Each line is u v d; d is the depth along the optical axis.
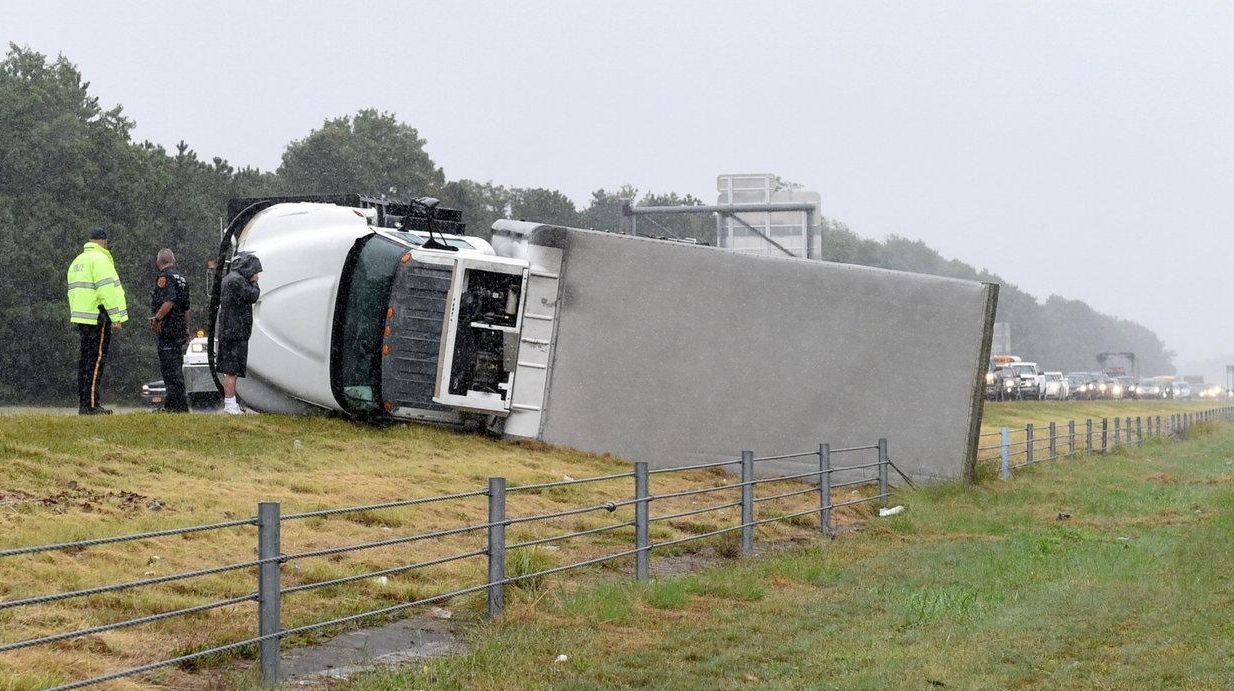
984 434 40.53
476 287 21.80
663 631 11.18
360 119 101.44
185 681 8.94
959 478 22.56
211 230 71.44
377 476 17.55
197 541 12.84
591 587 12.95
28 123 68.62
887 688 8.94
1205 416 61.09
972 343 22.42
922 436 22.53
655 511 18.09
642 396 22.55
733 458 22.48
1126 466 32.09
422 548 14.01
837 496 21.31
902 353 22.56
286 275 21.73
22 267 60.53
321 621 10.81
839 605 12.48
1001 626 11.31
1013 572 14.62
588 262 22.58
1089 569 14.78
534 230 22.30
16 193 66.88
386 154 99.62
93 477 14.97
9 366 60.56
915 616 11.86
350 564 12.84
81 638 9.46
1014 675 9.44
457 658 9.73
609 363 22.55
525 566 12.91
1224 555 15.59
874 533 18.42
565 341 22.50
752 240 38.38
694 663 9.94
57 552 11.57
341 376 21.55
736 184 38.66
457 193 104.19
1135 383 101.69
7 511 12.84
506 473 19.12
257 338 21.70
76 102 76.69
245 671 9.21
